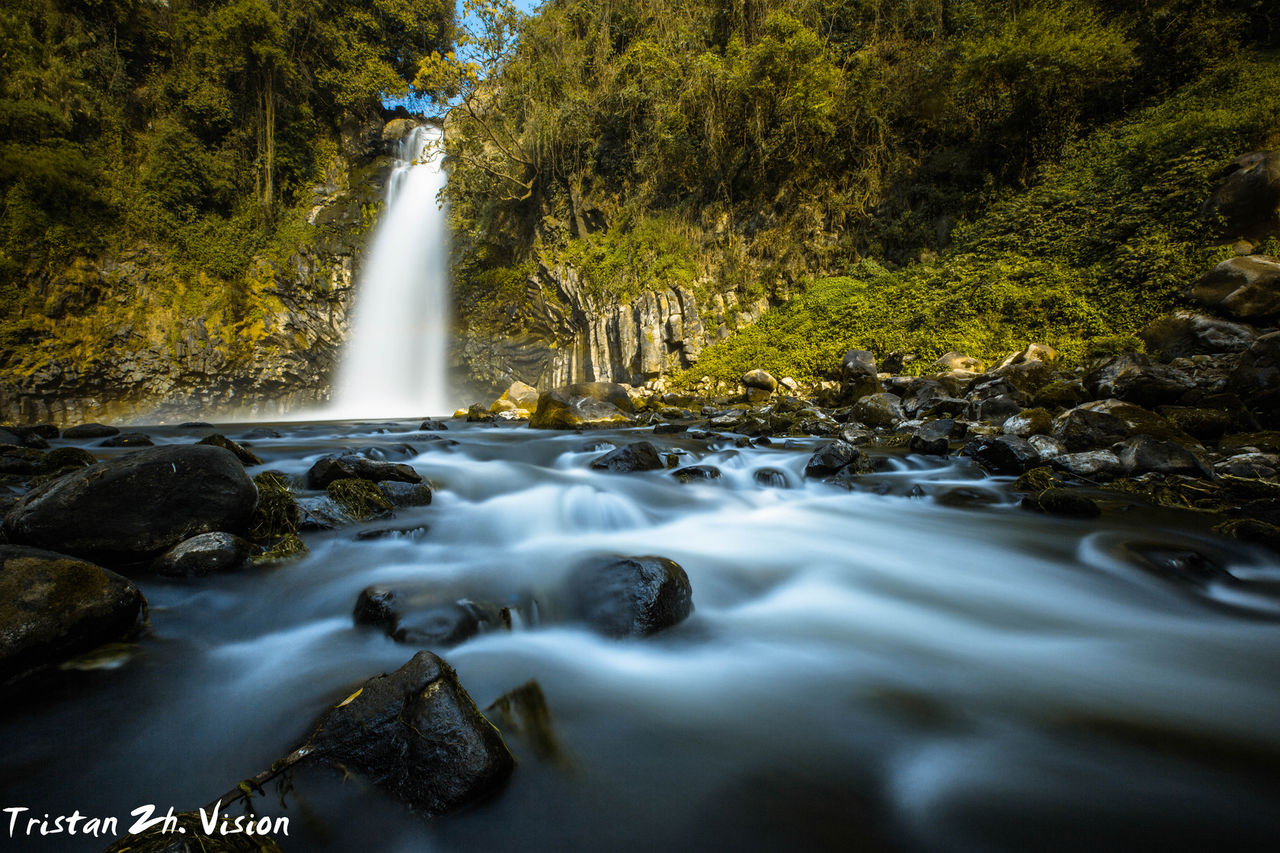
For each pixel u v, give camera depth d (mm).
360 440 9859
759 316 20188
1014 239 14766
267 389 28734
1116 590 3996
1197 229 11422
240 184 31297
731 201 21797
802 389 16109
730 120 21094
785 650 3264
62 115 26422
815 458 7262
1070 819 1977
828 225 20156
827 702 2730
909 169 19266
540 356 27125
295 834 1839
